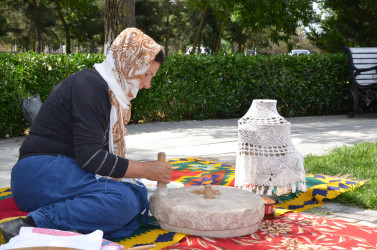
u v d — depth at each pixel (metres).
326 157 5.98
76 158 2.88
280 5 14.56
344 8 17.28
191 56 9.97
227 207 3.08
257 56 10.64
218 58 10.15
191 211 3.02
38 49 32.66
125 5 9.00
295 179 3.81
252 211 3.10
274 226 3.37
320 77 11.26
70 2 26.86
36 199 2.90
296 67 10.89
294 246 2.93
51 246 2.26
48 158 2.90
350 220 3.71
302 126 9.34
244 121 3.93
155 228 3.24
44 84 8.14
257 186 3.85
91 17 31.20
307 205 4.09
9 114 7.72
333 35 18.06
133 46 3.03
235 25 35.09
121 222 2.92
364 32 17.30
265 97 10.75
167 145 7.12
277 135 3.77
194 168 5.01
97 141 2.86
